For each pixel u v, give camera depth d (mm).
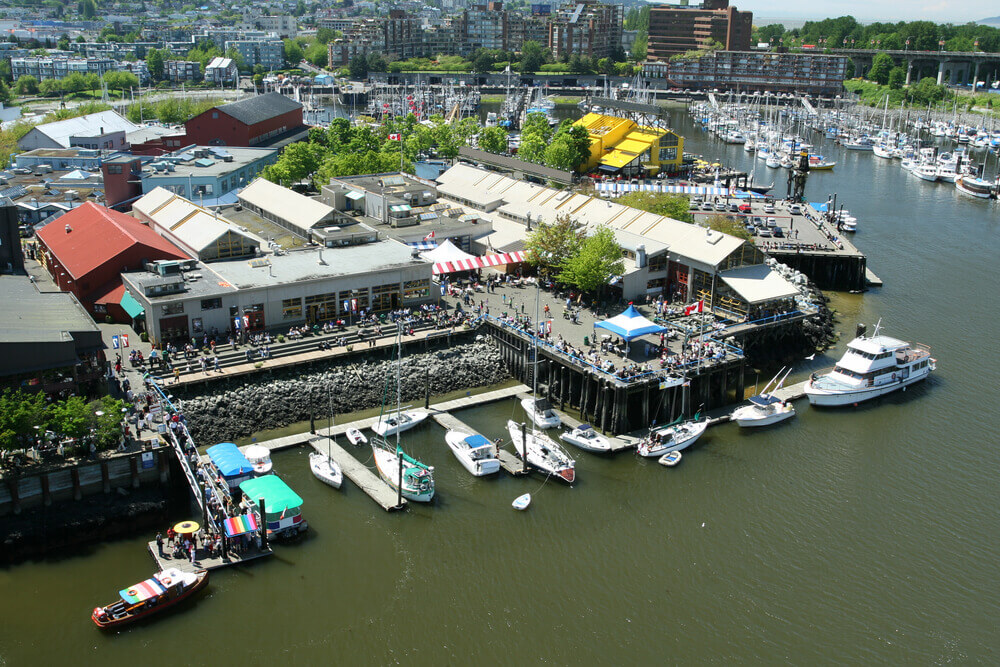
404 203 160125
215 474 92375
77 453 87125
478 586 81750
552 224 154875
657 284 141750
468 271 149250
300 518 87562
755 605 80188
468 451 100562
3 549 81938
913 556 87250
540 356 117875
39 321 103438
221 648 73562
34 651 72312
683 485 98938
